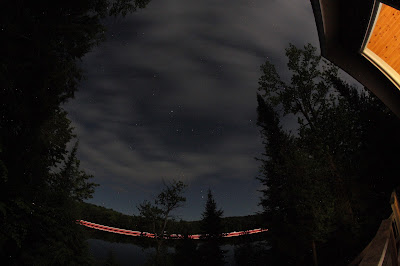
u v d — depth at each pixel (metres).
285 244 19.95
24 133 9.26
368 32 8.91
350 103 20.17
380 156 15.40
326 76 25.92
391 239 4.05
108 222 50.84
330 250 18.28
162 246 36.78
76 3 10.60
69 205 13.30
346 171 17.09
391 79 9.70
